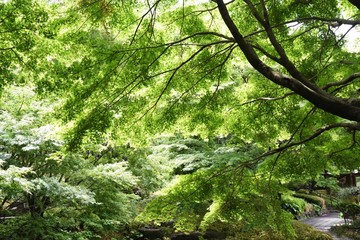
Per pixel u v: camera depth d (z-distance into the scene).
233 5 4.83
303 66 5.11
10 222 7.82
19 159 7.75
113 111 3.84
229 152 9.88
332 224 14.53
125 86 3.80
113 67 3.59
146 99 4.38
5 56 3.32
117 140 4.66
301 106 6.04
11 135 6.88
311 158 5.04
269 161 5.41
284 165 5.25
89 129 3.64
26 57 3.48
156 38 3.99
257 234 10.66
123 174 8.06
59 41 3.42
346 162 5.08
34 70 3.46
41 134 6.54
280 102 5.24
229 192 4.95
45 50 3.41
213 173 5.08
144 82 3.84
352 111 2.92
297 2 4.80
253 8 3.58
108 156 10.27
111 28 3.87
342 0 5.31
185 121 5.17
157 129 4.75
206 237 11.44
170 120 4.73
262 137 5.56
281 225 4.96
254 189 5.03
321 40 5.18
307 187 21.95
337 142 5.33
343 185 19.73
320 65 5.10
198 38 4.49
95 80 3.61
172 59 4.45
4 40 3.21
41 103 6.26
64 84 3.48
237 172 5.06
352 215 13.45
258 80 5.33
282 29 4.86
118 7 3.71
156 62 3.82
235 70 7.32
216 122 5.24
